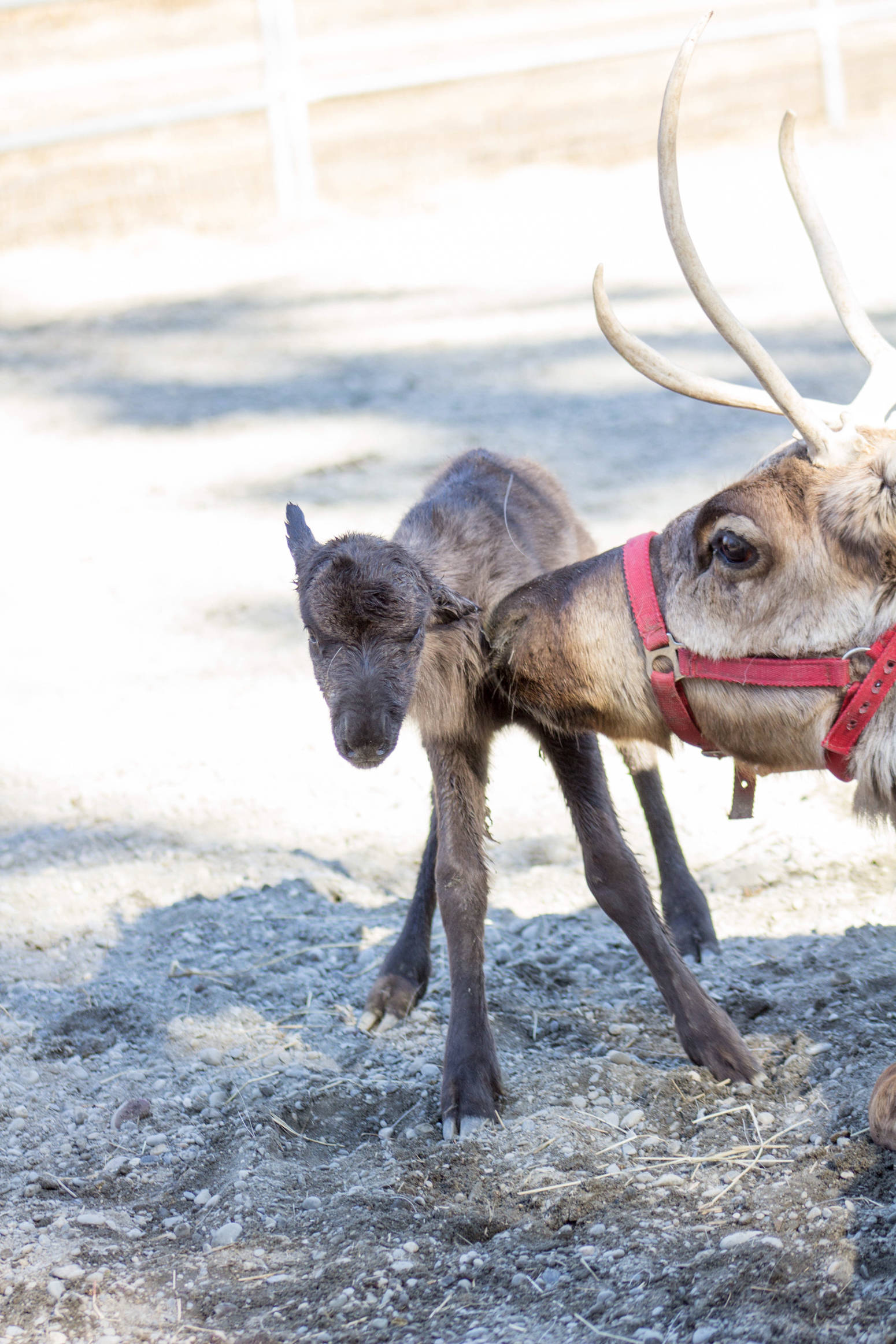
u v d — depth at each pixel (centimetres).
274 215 1902
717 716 387
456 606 421
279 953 520
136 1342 321
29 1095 434
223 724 730
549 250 1655
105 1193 386
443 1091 409
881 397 384
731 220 1664
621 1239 343
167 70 1880
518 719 448
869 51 2147
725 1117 394
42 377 1402
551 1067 429
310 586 416
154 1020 476
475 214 1817
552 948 516
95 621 873
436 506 479
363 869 593
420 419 1188
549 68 2016
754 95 2028
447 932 427
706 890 557
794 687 370
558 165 1964
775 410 382
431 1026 470
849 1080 402
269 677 782
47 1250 356
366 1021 470
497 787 671
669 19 2153
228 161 1919
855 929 504
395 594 402
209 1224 366
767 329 1286
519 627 419
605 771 446
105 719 743
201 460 1141
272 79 1852
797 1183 356
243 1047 457
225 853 602
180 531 1003
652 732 411
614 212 1762
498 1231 355
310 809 644
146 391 1334
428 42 1948
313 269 1688
